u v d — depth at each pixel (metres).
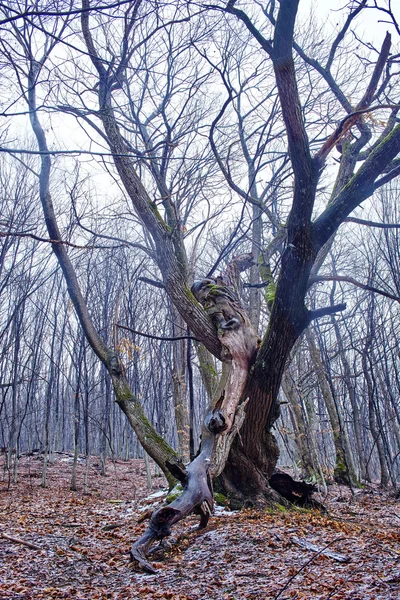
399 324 18.47
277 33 5.46
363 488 15.89
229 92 6.88
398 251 13.86
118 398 9.54
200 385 32.72
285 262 7.29
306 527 6.97
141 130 10.45
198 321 8.83
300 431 15.41
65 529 7.71
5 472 18.20
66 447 31.42
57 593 4.69
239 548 5.90
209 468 7.13
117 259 19.39
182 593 4.57
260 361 8.09
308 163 6.48
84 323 9.97
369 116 6.42
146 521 7.77
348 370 19.12
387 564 4.95
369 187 7.20
